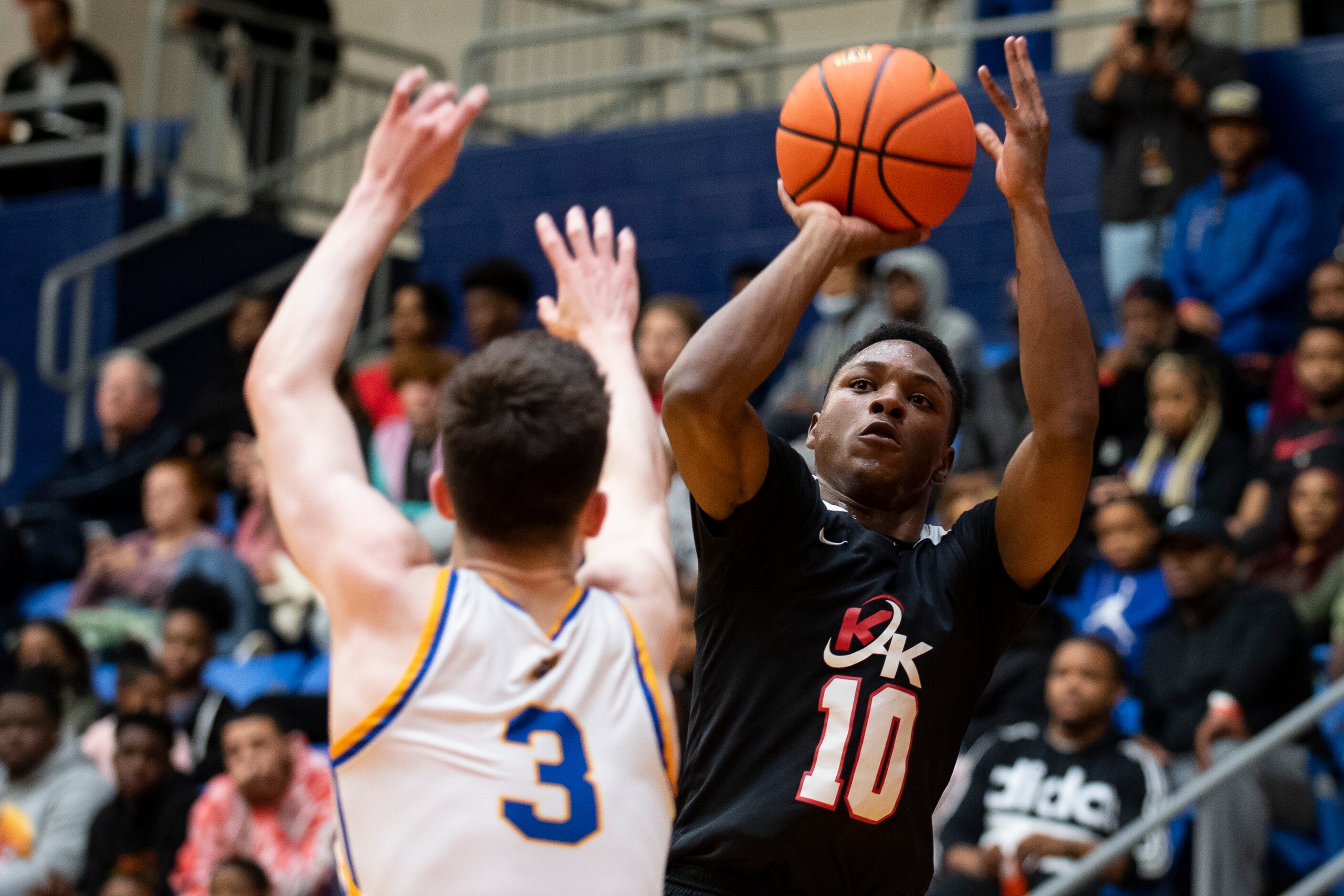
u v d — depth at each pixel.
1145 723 9.15
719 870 3.77
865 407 4.07
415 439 12.78
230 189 18.55
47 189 18.97
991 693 9.19
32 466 17.95
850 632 3.83
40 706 10.10
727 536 3.88
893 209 4.06
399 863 3.04
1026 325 3.80
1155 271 14.22
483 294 12.71
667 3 21.03
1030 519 3.81
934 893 8.06
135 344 17.69
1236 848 7.89
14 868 9.76
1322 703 7.52
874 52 4.17
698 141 17.12
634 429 3.81
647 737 3.25
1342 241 13.49
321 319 3.36
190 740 10.64
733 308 3.71
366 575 3.18
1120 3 19.30
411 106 3.49
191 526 13.42
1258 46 15.51
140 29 23.23
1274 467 10.80
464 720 3.12
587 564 3.56
